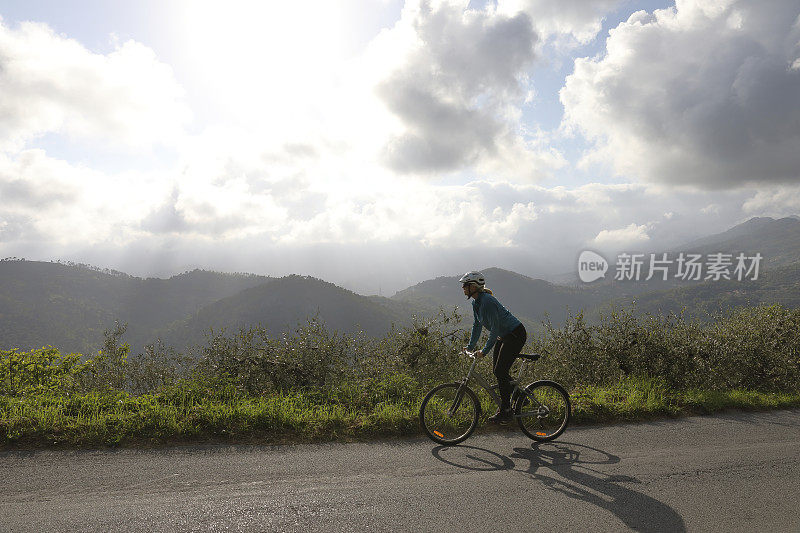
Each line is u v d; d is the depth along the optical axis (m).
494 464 4.53
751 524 3.41
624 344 8.81
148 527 3.04
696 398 7.44
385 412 5.71
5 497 3.45
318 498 3.60
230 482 3.87
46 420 4.86
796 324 10.20
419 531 3.13
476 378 5.45
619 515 3.48
